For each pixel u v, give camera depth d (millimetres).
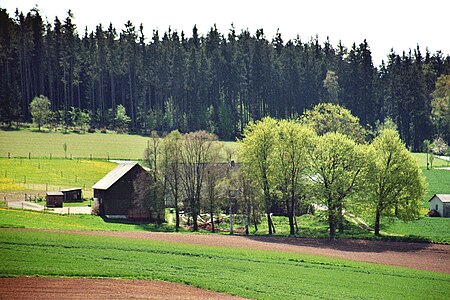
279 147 87812
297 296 43000
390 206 87875
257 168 88500
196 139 95250
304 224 99562
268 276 49281
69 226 76000
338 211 86688
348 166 87188
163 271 47938
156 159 103438
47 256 49688
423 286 50312
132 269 47594
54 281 42375
